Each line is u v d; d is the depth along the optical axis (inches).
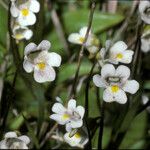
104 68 5.7
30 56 5.7
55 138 7.1
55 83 7.8
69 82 7.9
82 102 7.3
